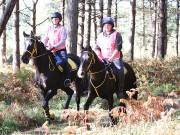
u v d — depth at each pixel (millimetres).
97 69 9898
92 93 10242
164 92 15102
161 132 6531
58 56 11766
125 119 7914
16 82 15625
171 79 17641
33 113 12406
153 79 17438
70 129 6078
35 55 11406
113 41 10141
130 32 26875
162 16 24016
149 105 7867
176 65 22156
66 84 11969
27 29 49438
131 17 26781
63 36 11805
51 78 11602
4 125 11344
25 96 14688
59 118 12367
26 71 18562
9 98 14516
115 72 10266
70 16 16406
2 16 7305
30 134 10617
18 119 11766
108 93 10258
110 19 10133
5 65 29219
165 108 9805
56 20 11836
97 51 10328
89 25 26703
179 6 37062
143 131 7094
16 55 21953
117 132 7398
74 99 14977
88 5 26453
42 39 12023
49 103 14539
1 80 16578
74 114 7543
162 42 24219
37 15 48125
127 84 11211
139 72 18375
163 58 24094
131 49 26828
